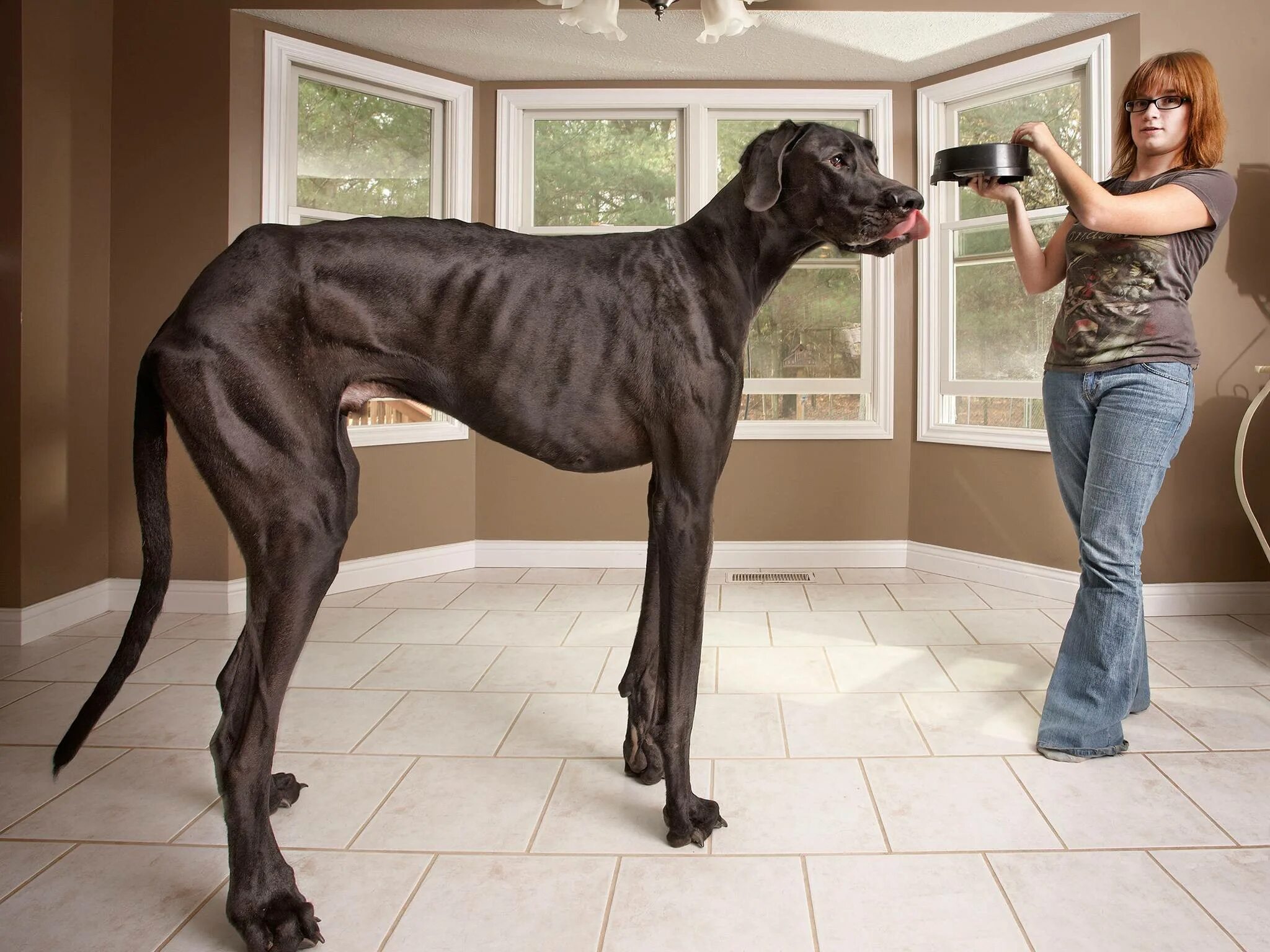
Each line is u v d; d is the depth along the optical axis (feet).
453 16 10.61
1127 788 6.00
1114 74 10.54
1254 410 8.86
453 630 9.86
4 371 9.12
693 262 5.18
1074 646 6.57
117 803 5.81
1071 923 4.50
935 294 12.59
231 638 9.48
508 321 4.86
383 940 4.37
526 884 4.86
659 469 5.19
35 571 9.41
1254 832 5.41
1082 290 6.58
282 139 10.87
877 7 10.41
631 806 5.79
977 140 12.20
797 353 13.21
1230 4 10.05
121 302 10.41
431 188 12.68
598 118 12.96
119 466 10.50
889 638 9.49
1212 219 6.17
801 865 5.07
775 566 13.12
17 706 7.47
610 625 10.07
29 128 9.12
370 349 4.63
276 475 4.25
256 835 4.29
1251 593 10.44
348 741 6.79
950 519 12.55
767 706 7.52
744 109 12.78
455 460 12.95
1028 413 11.80
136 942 4.37
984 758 6.49
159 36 10.34
